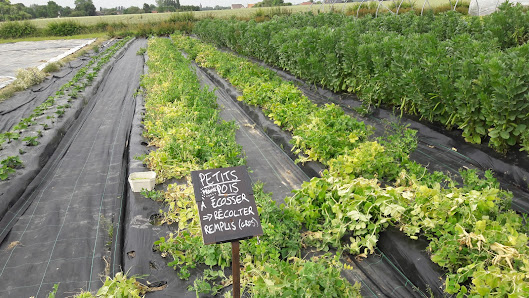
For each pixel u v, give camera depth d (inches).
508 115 273.9
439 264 177.9
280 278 166.2
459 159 306.5
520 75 264.4
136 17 2491.4
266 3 3366.1
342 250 208.5
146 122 400.2
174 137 321.7
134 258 209.9
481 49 333.4
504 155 286.7
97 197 295.4
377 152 263.0
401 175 246.5
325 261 186.7
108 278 181.0
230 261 197.2
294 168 320.5
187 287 188.1
